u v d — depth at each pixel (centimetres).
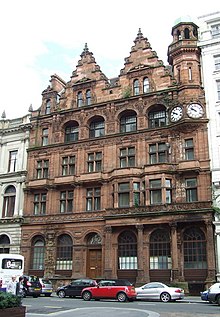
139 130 4166
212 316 1716
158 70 4316
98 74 4700
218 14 4316
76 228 4178
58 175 4512
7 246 4566
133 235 3828
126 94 4406
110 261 3769
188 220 3519
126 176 3975
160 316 1706
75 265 4044
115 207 3912
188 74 4131
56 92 4991
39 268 4309
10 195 4841
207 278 3347
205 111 3919
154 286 2862
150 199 3809
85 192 4297
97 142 4400
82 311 1938
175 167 3853
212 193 3597
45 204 4528
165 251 3634
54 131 4750
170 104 4081
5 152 5109
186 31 4372
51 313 1842
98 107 4525
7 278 2928
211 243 3406
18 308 1368
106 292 2828
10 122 5303
